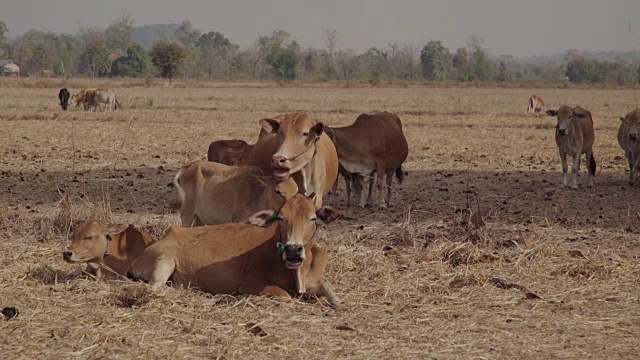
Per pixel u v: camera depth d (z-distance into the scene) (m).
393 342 7.47
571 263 10.45
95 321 7.77
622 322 8.23
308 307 8.47
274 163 10.19
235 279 8.91
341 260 10.27
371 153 14.91
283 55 133.75
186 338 7.44
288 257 8.08
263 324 7.80
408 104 53.72
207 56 171.88
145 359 6.90
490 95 72.19
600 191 17.22
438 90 86.25
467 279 9.63
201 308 8.30
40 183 17.03
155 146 25.41
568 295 9.19
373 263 10.34
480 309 8.62
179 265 9.03
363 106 50.88
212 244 9.02
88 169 19.59
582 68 137.25
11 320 7.73
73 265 10.15
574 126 17.44
